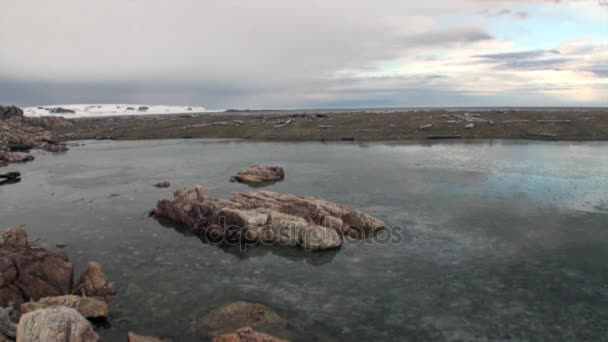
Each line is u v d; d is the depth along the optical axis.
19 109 91.31
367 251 18.25
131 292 14.51
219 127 79.19
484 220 21.78
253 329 11.90
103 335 11.86
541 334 11.71
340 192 28.80
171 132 78.00
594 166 35.91
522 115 71.19
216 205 21.78
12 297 13.39
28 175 38.19
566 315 12.62
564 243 18.28
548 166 36.38
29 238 20.30
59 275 14.52
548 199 25.50
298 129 71.06
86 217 23.95
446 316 12.74
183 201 23.36
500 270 15.80
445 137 60.22
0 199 28.52
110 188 31.97
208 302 13.78
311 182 32.66
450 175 33.62
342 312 13.06
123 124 94.69
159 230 21.62
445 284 14.84
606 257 16.69
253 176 34.06
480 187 29.12
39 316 10.45
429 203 25.33
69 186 32.88
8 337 10.96
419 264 16.62
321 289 14.70
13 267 14.07
